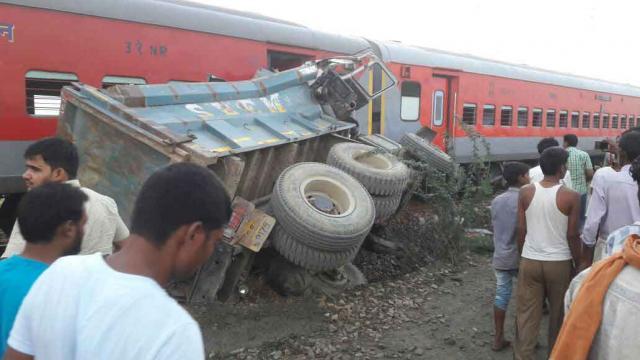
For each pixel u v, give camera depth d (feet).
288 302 17.52
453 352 14.97
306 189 17.93
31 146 9.12
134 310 4.27
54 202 6.88
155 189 4.71
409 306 18.03
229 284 17.13
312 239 16.31
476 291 19.80
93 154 16.31
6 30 19.79
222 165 16.57
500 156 49.96
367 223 17.42
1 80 19.79
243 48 28.14
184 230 4.66
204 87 19.75
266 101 22.17
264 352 14.15
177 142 14.94
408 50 39.88
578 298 5.92
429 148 28.86
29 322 4.69
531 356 12.78
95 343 4.22
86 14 21.91
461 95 44.93
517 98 51.93
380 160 22.47
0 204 23.07
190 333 4.28
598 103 67.51
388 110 37.81
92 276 4.58
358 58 26.32
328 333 15.56
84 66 22.00
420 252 23.84
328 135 24.27
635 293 5.44
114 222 9.50
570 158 21.75
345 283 19.51
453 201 24.54
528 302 12.91
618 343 5.48
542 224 12.60
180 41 25.35
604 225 12.69
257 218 16.61
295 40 31.07
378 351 14.74
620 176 12.30
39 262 6.82
